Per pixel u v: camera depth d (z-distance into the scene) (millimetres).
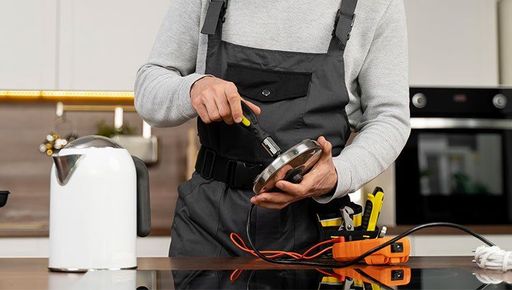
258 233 1419
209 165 1471
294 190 1223
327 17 1484
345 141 1513
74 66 3242
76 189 1129
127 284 913
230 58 1484
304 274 1048
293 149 1165
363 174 1359
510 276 1029
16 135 3641
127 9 3268
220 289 880
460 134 3230
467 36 3320
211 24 1476
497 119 3250
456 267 1181
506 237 3174
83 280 959
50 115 3660
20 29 3230
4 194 1350
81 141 1160
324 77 1467
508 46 3354
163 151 3686
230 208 1437
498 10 3396
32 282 974
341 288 895
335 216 1446
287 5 1482
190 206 1472
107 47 3258
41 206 3625
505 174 3240
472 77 3320
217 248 1444
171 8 1569
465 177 3221
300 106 1452
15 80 3225
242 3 1496
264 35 1486
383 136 1420
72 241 1126
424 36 3299
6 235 3049
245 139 1425
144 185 1205
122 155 1164
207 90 1267
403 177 3188
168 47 1540
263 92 1460
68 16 3244
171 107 1377
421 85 3289
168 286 897
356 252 1225
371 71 1518
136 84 1528
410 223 3180
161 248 3131
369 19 1493
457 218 3203
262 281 962
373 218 1398
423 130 3215
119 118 3613
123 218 1146
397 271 1099
